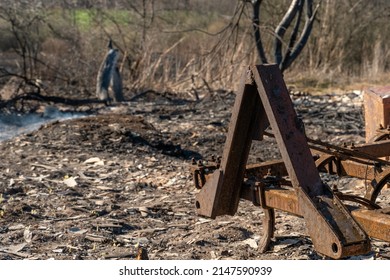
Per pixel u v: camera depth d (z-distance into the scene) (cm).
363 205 704
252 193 661
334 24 2441
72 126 1302
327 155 773
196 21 2609
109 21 2525
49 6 2467
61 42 2428
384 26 2506
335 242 563
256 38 1886
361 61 2458
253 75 619
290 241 766
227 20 2572
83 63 2217
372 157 716
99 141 1232
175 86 2047
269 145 1287
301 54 2361
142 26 2303
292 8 1814
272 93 610
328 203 590
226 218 860
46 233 805
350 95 1883
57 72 2156
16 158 1141
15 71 2252
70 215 877
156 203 935
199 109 1700
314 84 2156
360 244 565
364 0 2500
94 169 1095
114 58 1867
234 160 659
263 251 744
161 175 1075
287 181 671
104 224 840
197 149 1270
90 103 1808
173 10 2517
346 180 1046
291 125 608
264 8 2338
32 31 2441
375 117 995
